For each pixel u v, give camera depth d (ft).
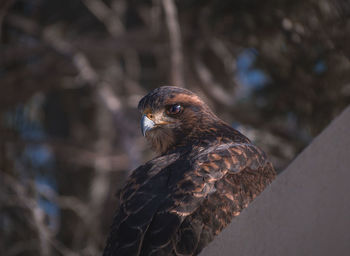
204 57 54.54
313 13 37.76
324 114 37.70
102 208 47.57
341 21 36.86
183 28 45.96
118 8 59.11
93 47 50.42
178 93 23.89
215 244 12.45
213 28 42.52
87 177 58.39
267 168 20.08
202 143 21.30
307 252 10.78
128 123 44.62
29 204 45.06
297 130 40.73
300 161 10.98
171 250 15.46
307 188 10.80
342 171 10.31
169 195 16.74
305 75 38.04
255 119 42.19
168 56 43.50
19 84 53.16
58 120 65.41
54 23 56.70
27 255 46.03
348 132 10.32
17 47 52.37
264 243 11.47
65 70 52.95
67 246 50.85
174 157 19.40
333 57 37.11
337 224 10.30
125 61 65.05
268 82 40.83
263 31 39.50
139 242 15.48
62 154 56.95
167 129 23.43
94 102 60.80
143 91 53.67
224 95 48.32
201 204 16.72
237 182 18.08
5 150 52.31
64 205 48.62
